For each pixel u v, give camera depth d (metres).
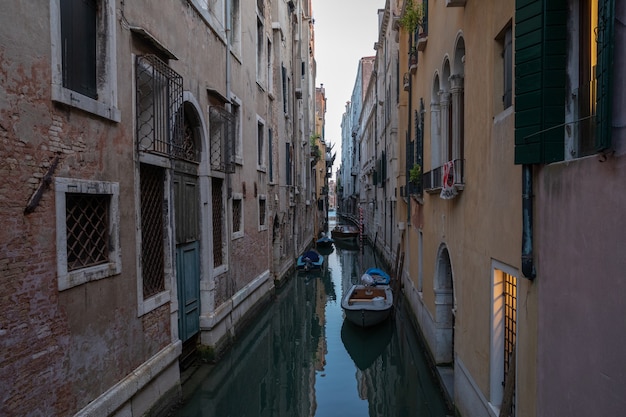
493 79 4.71
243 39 11.48
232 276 10.32
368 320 11.93
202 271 8.61
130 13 5.66
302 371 9.98
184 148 7.24
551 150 3.35
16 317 3.72
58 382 4.20
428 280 9.32
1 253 3.59
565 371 3.04
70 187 4.40
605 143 2.48
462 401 6.03
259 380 9.48
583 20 3.24
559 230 3.15
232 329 9.95
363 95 42.81
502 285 4.70
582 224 2.81
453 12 6.85
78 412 4.48
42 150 4.05
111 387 5.08
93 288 4.77
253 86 12.54
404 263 15.08
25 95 3.85
